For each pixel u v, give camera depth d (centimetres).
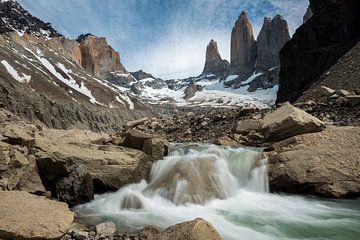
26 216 842
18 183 1205
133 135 1780
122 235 926
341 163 1310
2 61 11388
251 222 1095
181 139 2406
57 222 855
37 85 11006
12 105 8144
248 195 1386
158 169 1539
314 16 7388
